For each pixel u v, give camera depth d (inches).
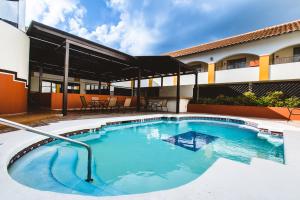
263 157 182.9
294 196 71.6
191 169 147.5
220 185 78.1
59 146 179.9
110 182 120.0
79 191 106.0
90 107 431.8
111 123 272.8
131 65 489.4
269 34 475.8
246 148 212.1
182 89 606.2
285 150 138.7
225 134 283.1
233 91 546.9
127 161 160.6
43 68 587.5
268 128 256.8
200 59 623.8
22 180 112.7
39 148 153.8
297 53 467.2
